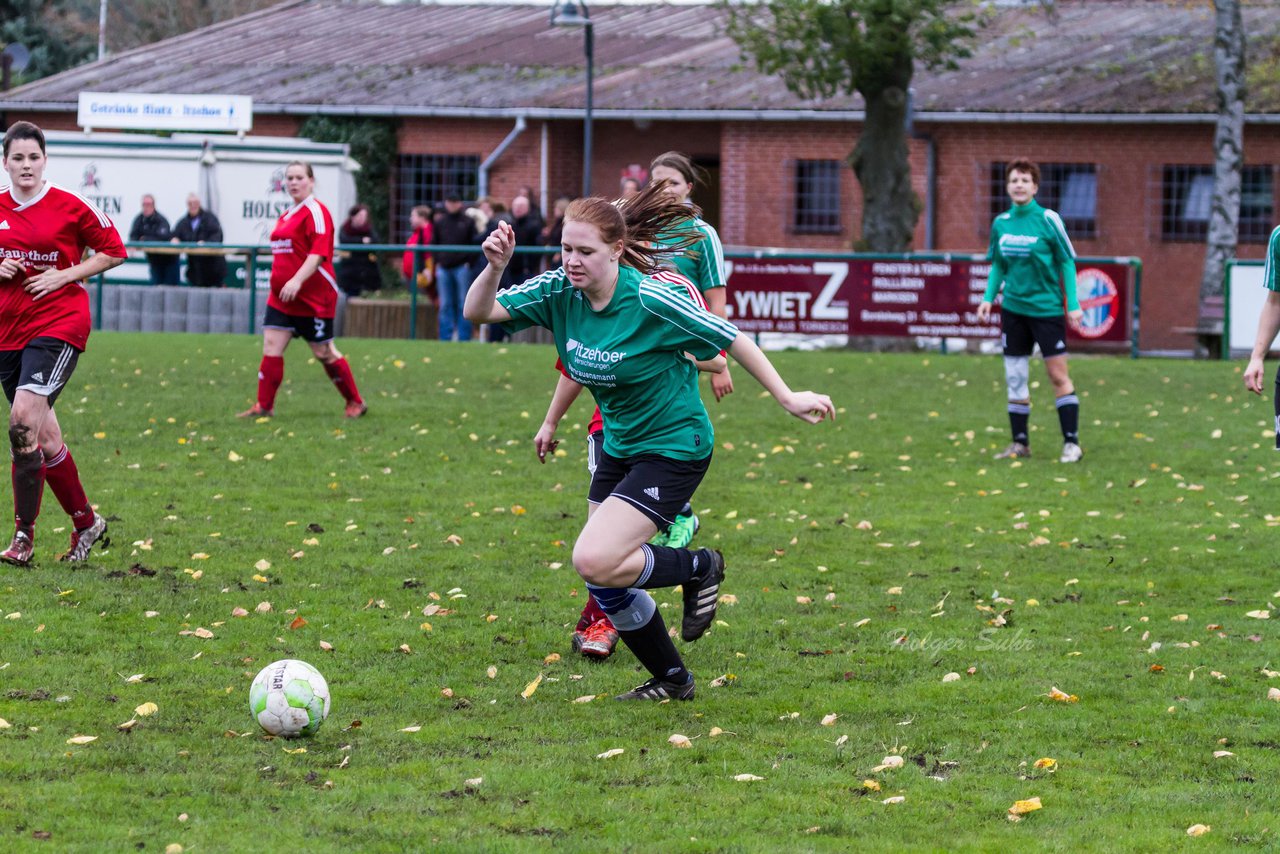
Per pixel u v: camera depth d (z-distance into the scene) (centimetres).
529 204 5128
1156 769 1140
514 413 3198
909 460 2691
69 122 8112
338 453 2639
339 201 6506
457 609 1619
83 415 3014
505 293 1279
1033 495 2367
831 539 2030
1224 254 5681
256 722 1199
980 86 7062
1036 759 1162
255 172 6450
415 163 7744
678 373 1277
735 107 7125
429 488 2341
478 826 999
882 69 5522
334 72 8206
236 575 1738
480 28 9000
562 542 1972
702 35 8525
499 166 7606
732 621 1593
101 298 5594
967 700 1316
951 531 2086
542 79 7862
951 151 6969
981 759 1162
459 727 1222
